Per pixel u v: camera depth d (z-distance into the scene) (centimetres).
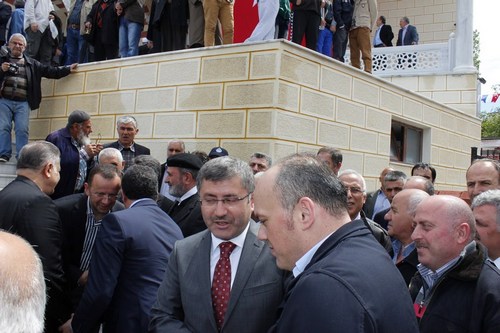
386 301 152
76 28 945
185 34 784
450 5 1634
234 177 252
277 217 174
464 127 1127
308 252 172
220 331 239
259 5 728
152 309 260
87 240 389
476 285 227
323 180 174
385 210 527
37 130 877
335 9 927
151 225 312
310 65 668
